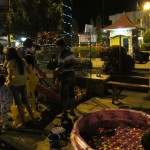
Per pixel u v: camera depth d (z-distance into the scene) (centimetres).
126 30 1617
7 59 555
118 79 923
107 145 460
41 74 672
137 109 683
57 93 685
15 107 586
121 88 820
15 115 588
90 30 1193
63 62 562
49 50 873
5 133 546
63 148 478
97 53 1370
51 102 721
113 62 942
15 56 553
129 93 854
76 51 1237
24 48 641
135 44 1230
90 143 472
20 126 577
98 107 705
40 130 557
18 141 510
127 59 947
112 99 743
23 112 574
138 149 435
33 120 587
